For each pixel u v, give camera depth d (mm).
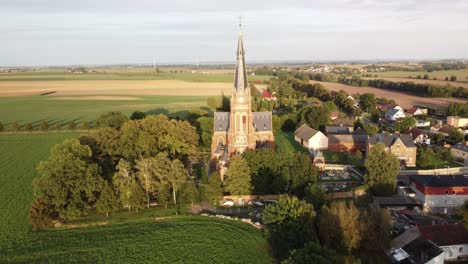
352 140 145875
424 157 123625
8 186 102375
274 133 182250
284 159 98438
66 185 81188
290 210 70188
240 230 76938
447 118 185125
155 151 115938
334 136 147250
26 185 103125
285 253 66125
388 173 96812
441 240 68188
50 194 79250
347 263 64688
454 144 145500
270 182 97125
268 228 73500
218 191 92188
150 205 92062
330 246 69438
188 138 124438
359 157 133000
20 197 94750
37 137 161750
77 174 82938
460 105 198250
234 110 111000
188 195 97938
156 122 121500
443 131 164625
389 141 127938
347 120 182375
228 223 80375
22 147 144625
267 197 95375
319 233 71125
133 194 86375
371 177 98438
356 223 70000
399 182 105750
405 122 169375
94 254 67812
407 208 90688
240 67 109688
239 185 94500
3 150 140000
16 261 65250
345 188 102062
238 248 69938
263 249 69625
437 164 126500
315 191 83188
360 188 99312
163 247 70375
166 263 65062
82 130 174625
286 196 73625
